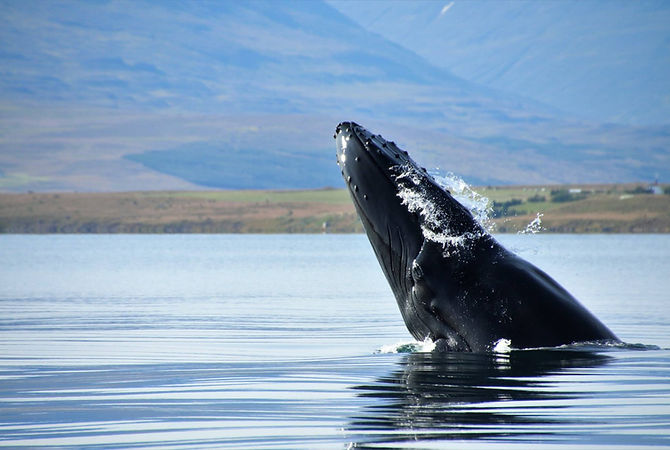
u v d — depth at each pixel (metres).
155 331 95.56
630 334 84.62
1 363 69.38
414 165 60.28
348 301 138.00
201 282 186.62
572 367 51.69
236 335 90.94
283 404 46.91
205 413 45.38
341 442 37.94
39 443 39.66
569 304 55.38
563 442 36.97
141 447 38.66
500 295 54.47
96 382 57.34
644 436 37.81
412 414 42.31
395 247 58.12
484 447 36.34
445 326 56.25
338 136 62.53
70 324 104.00
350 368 57.81
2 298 146.00
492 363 53.00
